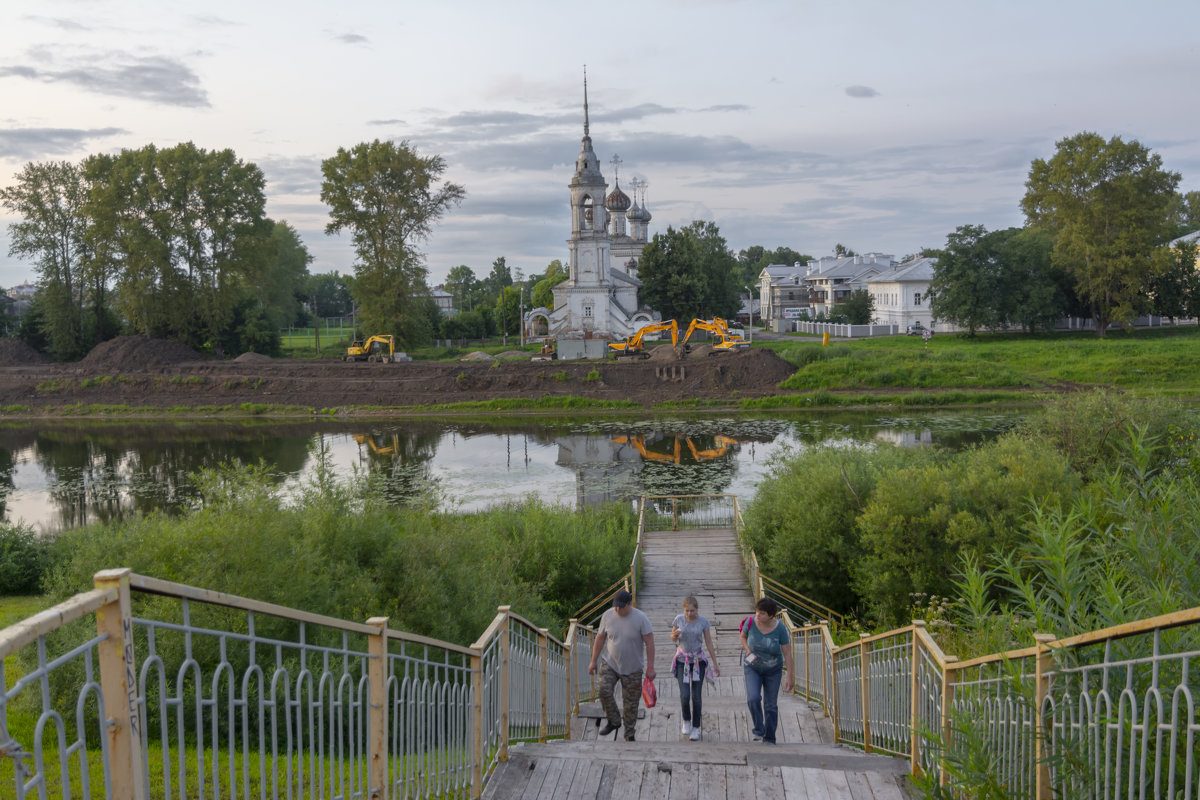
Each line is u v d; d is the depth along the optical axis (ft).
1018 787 16.38
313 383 228.43
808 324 332.19
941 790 17.15
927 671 22.71
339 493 53.98
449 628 49.26
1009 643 20.94
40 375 243.60
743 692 47.14
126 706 9.84
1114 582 17.49
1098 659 15.21
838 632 58.75
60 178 272.31
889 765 24.48
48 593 49.37
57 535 92.12
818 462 76.02
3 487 133.49
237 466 48.01
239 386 230.07
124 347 252.42
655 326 237.66
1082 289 257.96
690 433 167.02
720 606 64.75
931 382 203.41
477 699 22.90
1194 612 10.62
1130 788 12.07
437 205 263.49
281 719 38.52
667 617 63.10
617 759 25.02
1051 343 239.91
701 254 312.50
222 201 255.09
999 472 65.67
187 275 261.65
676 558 77.20
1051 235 272.51
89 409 224.33
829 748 27.84
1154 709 14.15
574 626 41.37
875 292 329.52
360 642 44.60
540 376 221.25
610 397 211.61
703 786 22.93
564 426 183.21
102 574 9.53
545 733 31.71
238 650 38.96
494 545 68.08
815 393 201.87
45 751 30.86
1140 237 243.60
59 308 274.16
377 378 228.22
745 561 73.77
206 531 42.63
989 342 257.14
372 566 50.80
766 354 218.18
